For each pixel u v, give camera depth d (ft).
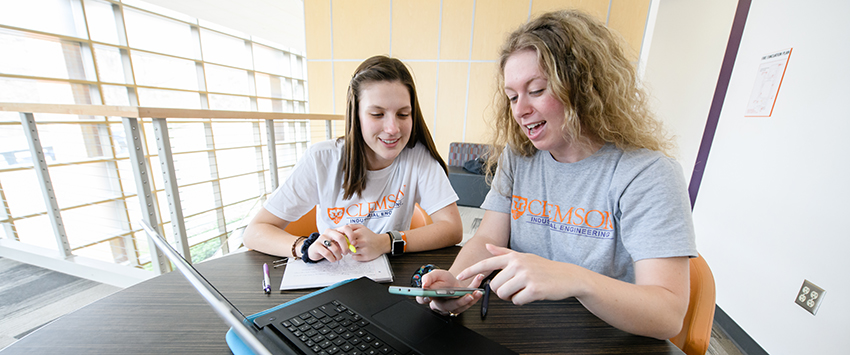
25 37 15.20
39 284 6.38
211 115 4.52
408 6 12.96
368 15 13.35
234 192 24.39
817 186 3.92
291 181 3.11
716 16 7.13
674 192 1.88
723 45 6.88
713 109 6.98
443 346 1.33
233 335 1.46
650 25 10.23
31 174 14.90
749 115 5.26
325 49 14.06
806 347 3.87
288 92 30.17
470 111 13.37
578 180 2.37
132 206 19.24
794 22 4.60
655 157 2.03
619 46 2.11
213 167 22.81
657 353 1.51
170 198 3.97
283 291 1.98
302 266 2.29
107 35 17.70
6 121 14.29
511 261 1.50
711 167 6.07
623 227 2.06
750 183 5.06
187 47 21.40
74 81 16.80
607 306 1.48
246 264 2.34
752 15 5.57
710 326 1.97
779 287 4.32
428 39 13.09
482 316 1.77
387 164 3.40
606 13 11.17
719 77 6.91
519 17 12.22
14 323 5.33
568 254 2.49
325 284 2.04
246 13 19.33
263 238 2.59
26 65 15.37
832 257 3.67
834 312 3.59
